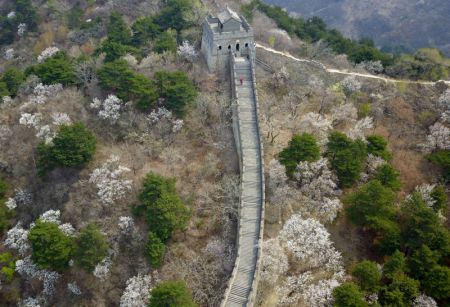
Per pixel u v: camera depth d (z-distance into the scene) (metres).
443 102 94.25
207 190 75.88
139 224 73.25
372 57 112.94
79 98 92.50
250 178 75.69
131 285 66.19
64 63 99.06
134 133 85.69
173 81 90.19
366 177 76.25
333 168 76.25
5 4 164.62
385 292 61.28
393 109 93.81
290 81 96.69
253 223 69.88
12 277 76.50
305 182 74.12
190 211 72.44
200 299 64.25
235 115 85.06
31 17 148.88
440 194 73.06
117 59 98.88
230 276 64.75
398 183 73.44
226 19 93.94
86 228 68.69
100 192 75.31
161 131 86.75
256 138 81.38
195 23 113.69
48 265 68.88
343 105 90.44
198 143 85.25
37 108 92.12
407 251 67.81
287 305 62.72
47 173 84.56
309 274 64.88
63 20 145.62
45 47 136.38
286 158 75.38
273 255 65.44
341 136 76.31
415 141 87.50
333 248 67.06
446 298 63.16
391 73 107.56
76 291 71.25
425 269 63.34
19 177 86.69
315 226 68.00
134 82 88.69
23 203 84.75
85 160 81.19
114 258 70.62
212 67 97.50
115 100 88.88
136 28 113.31
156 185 70.31
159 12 123.62
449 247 65.00
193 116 87.88
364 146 76.69
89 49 121.75
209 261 68.50
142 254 70.44
